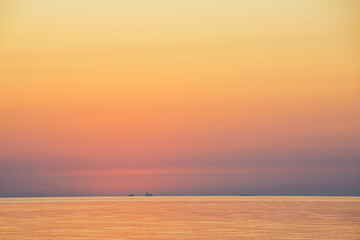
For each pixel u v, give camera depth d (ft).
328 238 44.34
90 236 46.52
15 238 45.55
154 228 52.85
